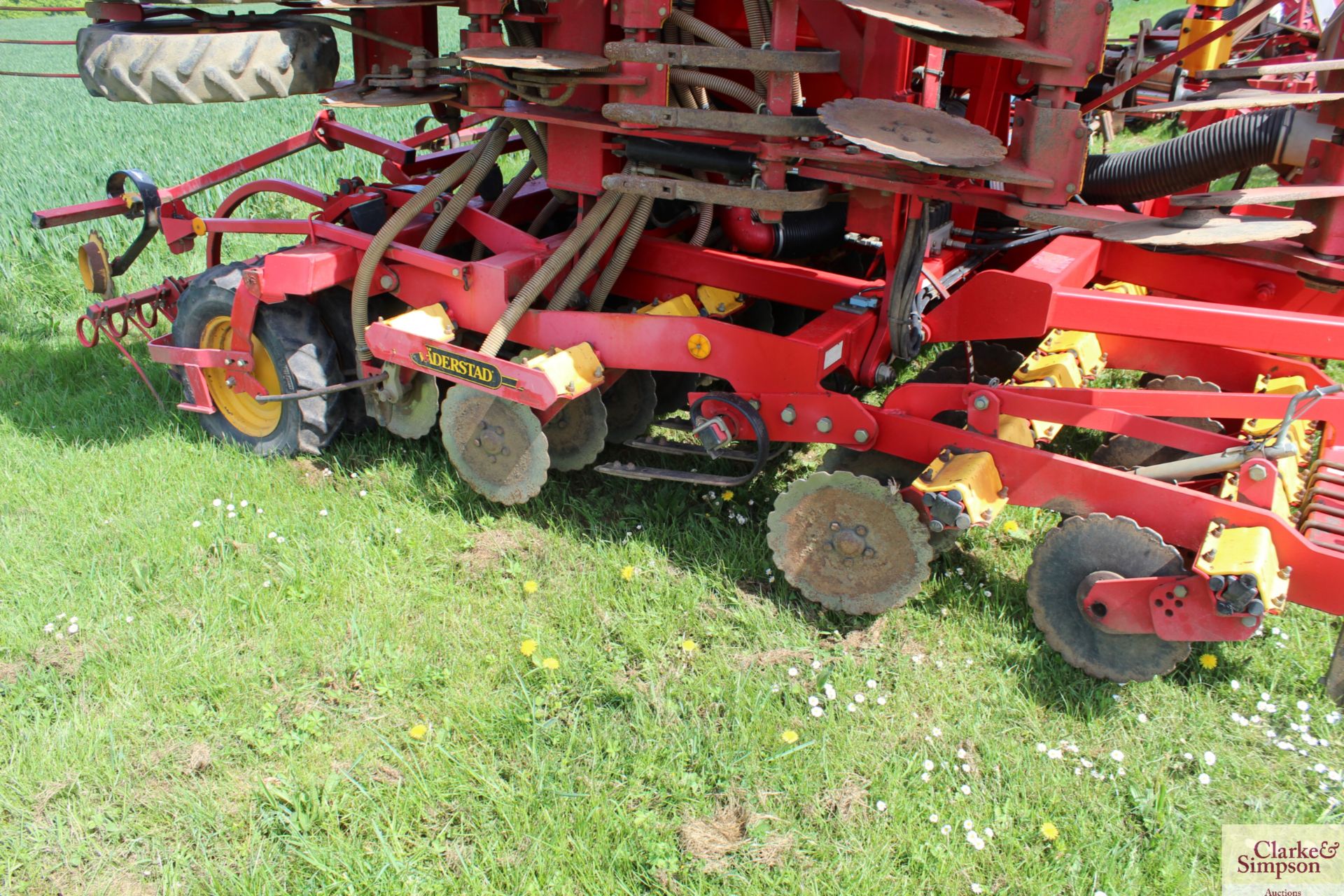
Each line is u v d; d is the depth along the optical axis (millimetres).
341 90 4188
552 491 4488
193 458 4723
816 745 3070
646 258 4465
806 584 3705
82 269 5270
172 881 2670
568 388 3859
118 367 5824
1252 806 2914
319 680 3355
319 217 4852
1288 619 3660
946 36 2928
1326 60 2885
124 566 3885
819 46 4160
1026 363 4320
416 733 3086
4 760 3043
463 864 2699
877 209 3623
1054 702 3299
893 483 3457
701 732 3121
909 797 2922
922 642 3557
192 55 3707
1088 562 3289
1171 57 3014
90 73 3879
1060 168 3053
